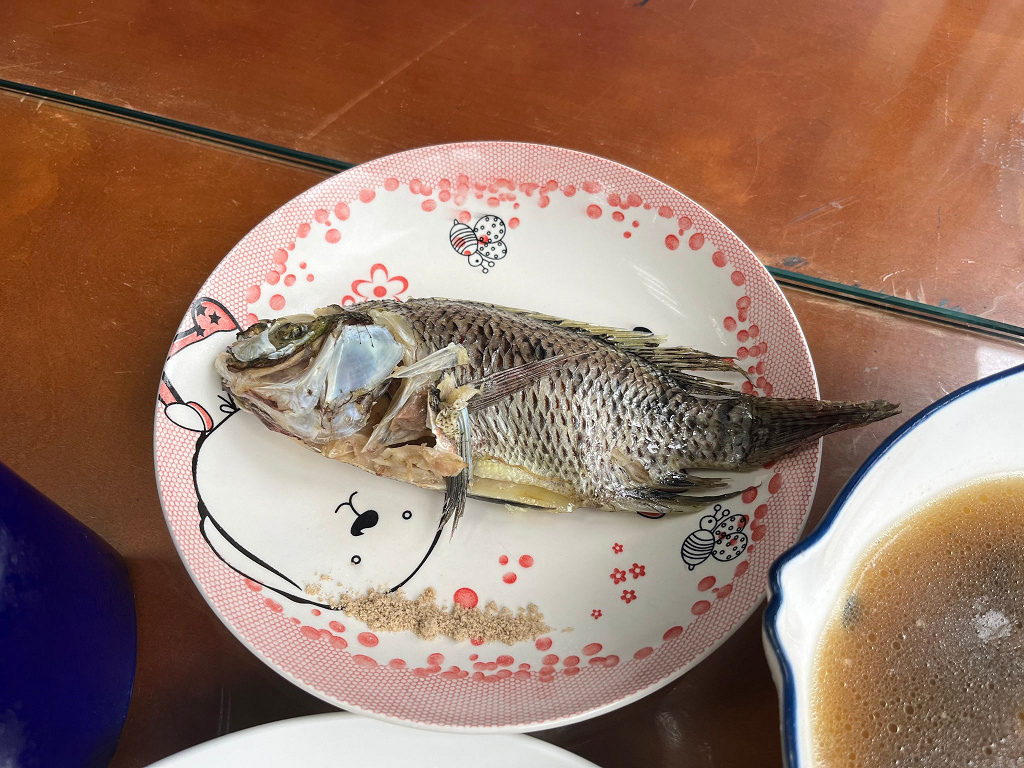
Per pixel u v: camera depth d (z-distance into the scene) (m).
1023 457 0.21
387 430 0.26
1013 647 0.20
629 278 0.28
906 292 0.28
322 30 0.33
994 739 0.19
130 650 0.23
